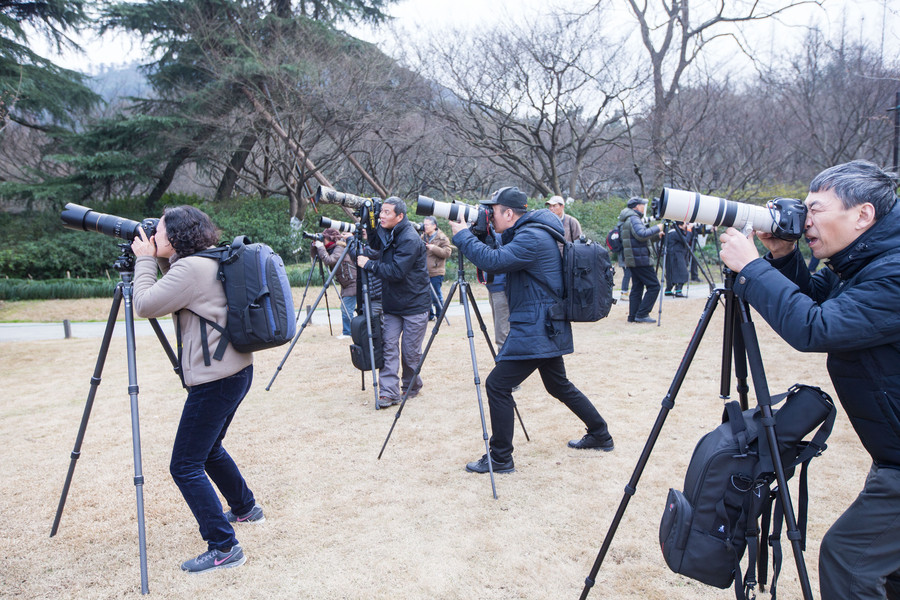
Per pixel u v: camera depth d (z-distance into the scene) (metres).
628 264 9.77
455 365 7.38
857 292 1.75
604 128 27.12
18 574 3.04
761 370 2.05
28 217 21.95
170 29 23.05
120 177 22.19
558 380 4.21
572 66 23.05
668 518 2.19
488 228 4.14
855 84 22.42
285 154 22.80
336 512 3.61
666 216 2.19
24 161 26.42
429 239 10.49
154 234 2.94
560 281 3.86
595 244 3.98
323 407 5.75
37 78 21.83
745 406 2.40
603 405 5.48
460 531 3.34
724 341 2.36
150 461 4.52
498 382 3.96
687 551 2.11
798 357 7.18
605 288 3.91
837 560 1.86
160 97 24.28
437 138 26.75
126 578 2.99
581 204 23.16
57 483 4.14
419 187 28.94
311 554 3.15
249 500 3.49
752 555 2.09
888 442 1.79
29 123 23.94
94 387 3.24
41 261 18.58
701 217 2.15
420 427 5.10
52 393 6.57
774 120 24.77
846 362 1.84
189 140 22.44
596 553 3.09
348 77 21.16
